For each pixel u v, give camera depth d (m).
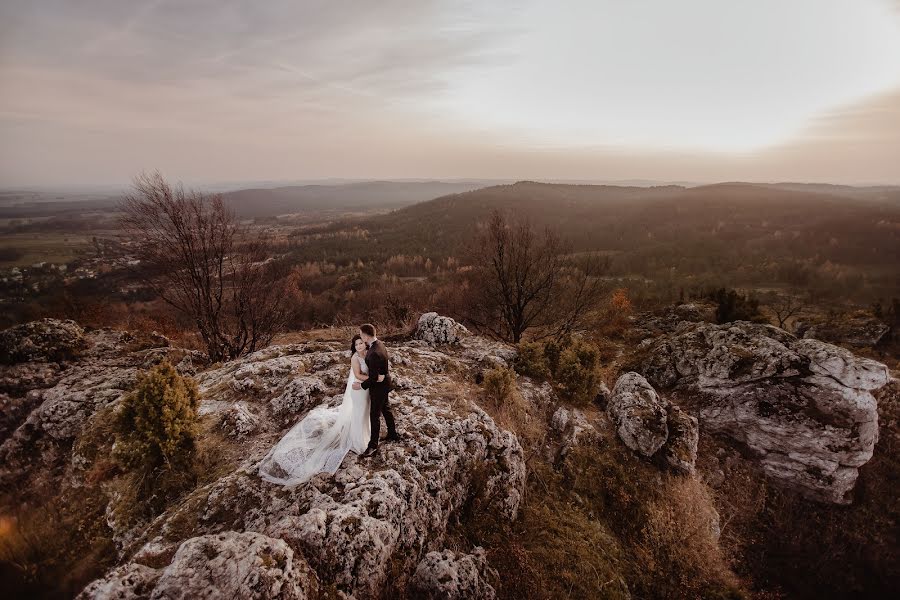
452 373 12.10
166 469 7.45
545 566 7.41
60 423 9.56
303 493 6.23
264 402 9.73
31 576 6.42
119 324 20.06
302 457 6.74
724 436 14.12
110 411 9.57
